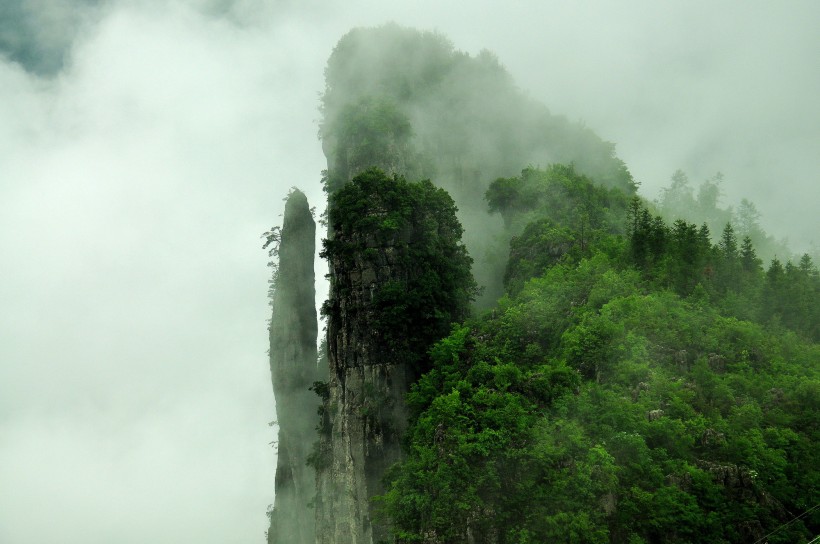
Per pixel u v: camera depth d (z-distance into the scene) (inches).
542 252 4790.8
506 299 4375.0
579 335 3656.5
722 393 3356.3
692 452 3186.5
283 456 5723.4
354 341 4488.2
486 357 3973.9
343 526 4215.1
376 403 4313.5
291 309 5885.8
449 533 3191.4
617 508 3021.7
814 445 3193.9
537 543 3029.0
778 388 3415.4
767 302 4003.4
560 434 3238.2
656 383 3376.0
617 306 3752.5
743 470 3078.2
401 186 4714.6
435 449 3476.9
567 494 3065.9
